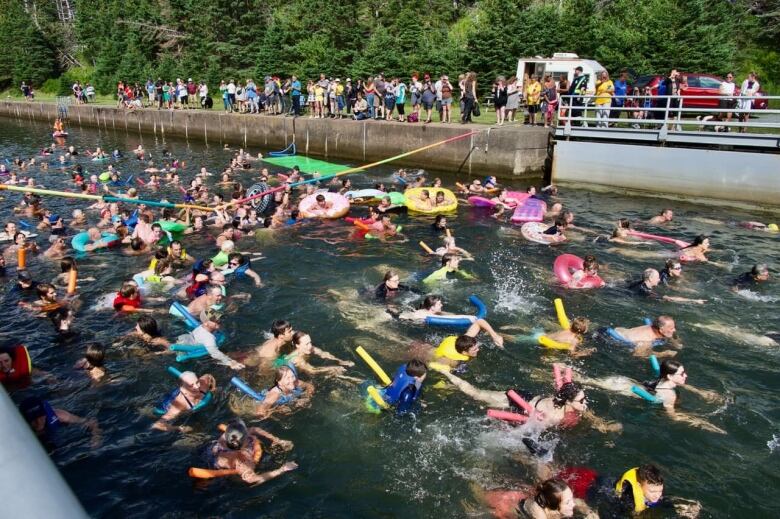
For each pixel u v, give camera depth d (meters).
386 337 8.40
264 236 13.29
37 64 60.19
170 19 52.78
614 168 17.98
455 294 9.92
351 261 11.59
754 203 15.84
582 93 19.66
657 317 9.08
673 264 10.53
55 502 0.99
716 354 7.99
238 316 9.13
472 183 18.38
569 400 6.48
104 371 7.58
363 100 24.64
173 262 11.42
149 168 22.78
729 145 16.30
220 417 6.68
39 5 64.88
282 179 20.64
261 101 30.89
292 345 8.02
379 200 16.36
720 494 5.54
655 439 6.30
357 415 6.67
